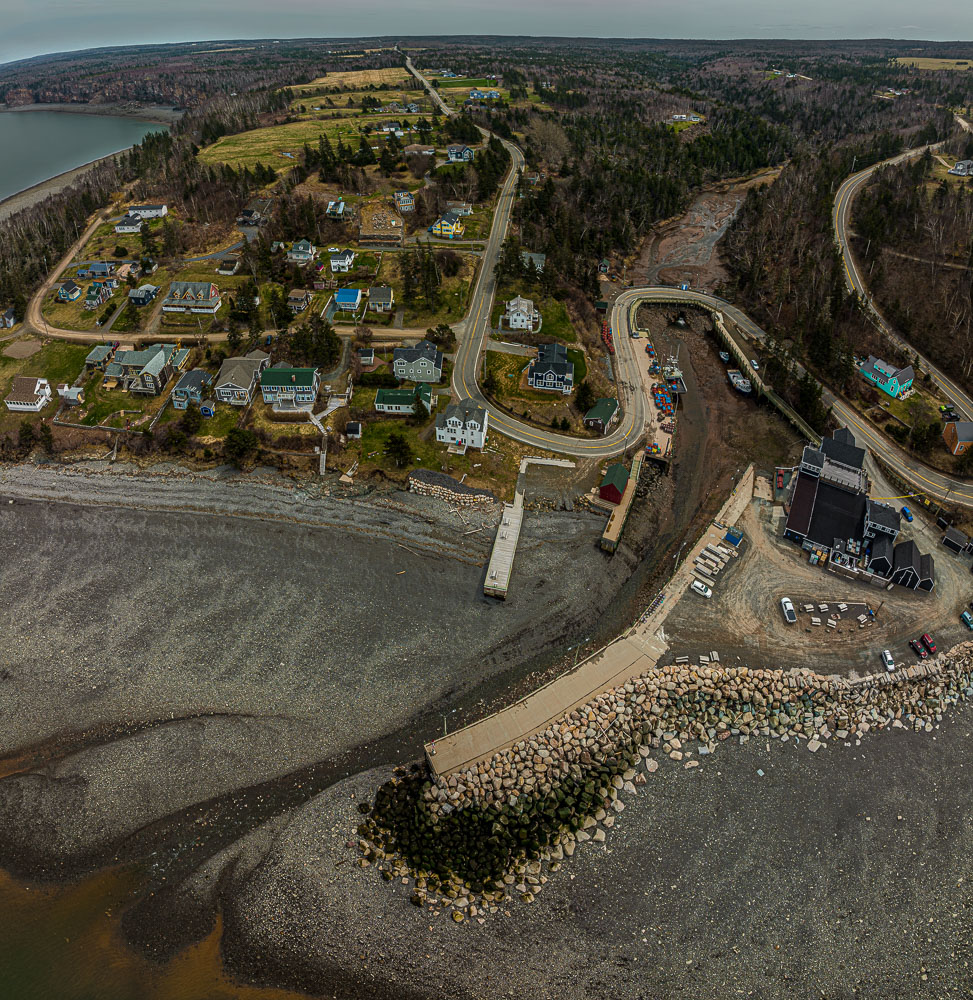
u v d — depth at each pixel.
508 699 68.44
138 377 109.25
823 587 78.69
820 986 49.47
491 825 58.19
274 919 53.34
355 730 66.00
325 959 51.12
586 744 63.16
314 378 105.81
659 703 66.75
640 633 73.44
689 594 78.12
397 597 78.88
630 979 49.69
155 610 77.69
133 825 59.50
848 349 109.50
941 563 81.25
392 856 56.69
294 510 91.50
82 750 64.81
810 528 83.31
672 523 90.00
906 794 60.97
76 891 55.62
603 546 84.56
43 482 97.25
